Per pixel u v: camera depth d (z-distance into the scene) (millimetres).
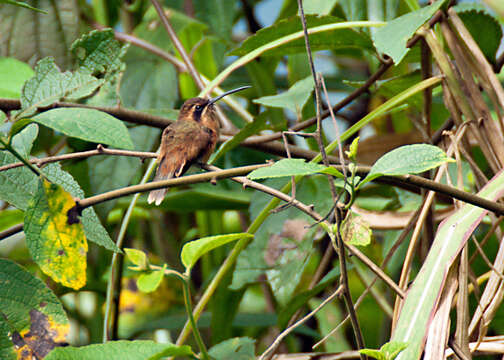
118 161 5691
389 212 5035
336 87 8453
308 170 2551
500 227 4613
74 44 3438
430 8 3965
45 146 6121
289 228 5301
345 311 7082
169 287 7684
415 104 5414
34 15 6074
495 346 3607
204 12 7883
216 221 7207
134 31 7195
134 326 7539
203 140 5453
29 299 3311
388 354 2791
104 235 3354
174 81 6559
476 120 4418
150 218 7516
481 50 4961
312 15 4766
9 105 4391
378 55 5016
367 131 8461
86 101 4980
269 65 6906
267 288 7426
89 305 7449
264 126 4859
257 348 7320
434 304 3324
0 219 6410
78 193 3564
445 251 3508
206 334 6887
